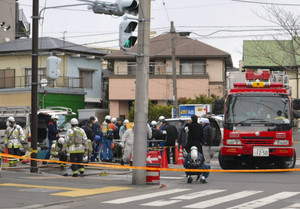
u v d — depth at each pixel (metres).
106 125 48.16
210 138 48.38
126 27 29.95
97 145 48.78
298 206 22.44
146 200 24.86
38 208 22.72
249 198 25.19
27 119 55.78
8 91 89.31
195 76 102.88
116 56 106.06
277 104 40.34
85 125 41.78
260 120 40.00
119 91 104.44
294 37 69.19
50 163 44.97
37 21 38.09
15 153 44.03
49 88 92.44
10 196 25.94
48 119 56.53
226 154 40.22
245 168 44.06
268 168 44.00
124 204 23.61
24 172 39.09
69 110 62.72
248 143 39.75
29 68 103.06
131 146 40.50
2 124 57.09
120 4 30.59
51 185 31.02
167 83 103.50
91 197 26.14
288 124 39.72
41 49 99.81
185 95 103.38
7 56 105.38
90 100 106.44
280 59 114.56
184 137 49.84
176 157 50.53
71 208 22.75
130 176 37.84
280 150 39.53
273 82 42.62
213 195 26.50
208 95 102.94
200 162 33.03
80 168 37.44
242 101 40.69
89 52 105.19
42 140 54.97
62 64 101.62
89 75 107.06
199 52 104.06
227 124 40.31
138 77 31.50
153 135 49.06
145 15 31.11
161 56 103.81
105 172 38.66
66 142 36.94
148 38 31.42
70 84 101.56
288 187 30.00
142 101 31.52
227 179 35.38
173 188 30.22
